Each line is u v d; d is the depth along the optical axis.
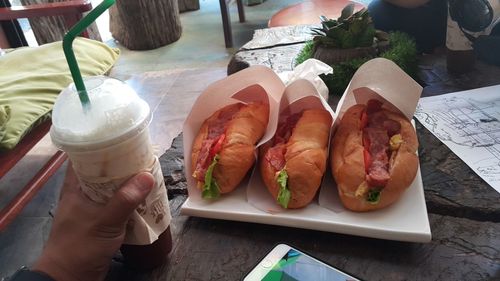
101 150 0.33
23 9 1.18
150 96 1.54
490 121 0.57
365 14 0.76
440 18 0.82
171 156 0.59
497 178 0.47
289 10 1.42
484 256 0.39
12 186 1.21
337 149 0.45
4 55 1.17
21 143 0.93
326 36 0.77
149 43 2.06
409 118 0.48
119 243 0.36
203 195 0.46
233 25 2.22
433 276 0.38
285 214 0.43
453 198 0.45
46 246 0.36
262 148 0.47
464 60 0.71
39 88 1.01
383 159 0.43
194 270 0.42
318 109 0.50
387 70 0.48
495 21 0.66
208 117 0.52
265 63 0.91
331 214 0.43
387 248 0.41
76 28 0.32
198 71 1.72
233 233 0.45
